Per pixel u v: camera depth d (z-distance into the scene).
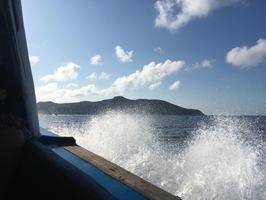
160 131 30.56
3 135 1.53
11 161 1.53
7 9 2.88
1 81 2.06
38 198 1.15
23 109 3.17
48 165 1.29
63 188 1.07
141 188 1.94
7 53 3.05
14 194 1.41
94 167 2.43
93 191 1.01
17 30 3.01
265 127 36.41
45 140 3.40
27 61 3.18
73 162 2.60
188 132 30.95
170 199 1.77
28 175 1.36
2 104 2.05
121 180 2.10
